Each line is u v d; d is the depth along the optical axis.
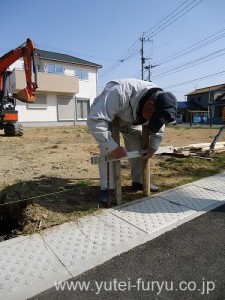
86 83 26.14
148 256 2.11
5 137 11.32
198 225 2.62
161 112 2.53
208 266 1.99
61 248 2.21
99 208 2.99
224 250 2.19
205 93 49.19
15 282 1.81
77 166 5.10
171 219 2.74
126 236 2.40
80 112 25.89
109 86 2.79
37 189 3.64
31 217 2.74
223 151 6.70
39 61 23.55
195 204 3.13
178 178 4.25
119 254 2.13
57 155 6.30
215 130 17.38
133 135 3.35
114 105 2.70
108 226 2.58
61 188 3.70
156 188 3.60
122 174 4.45
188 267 1.98
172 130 17.48
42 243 2.27
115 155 2.83
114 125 3.04
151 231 2.49
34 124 22.69
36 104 22.64
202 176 4.38
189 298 1.68
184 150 6.30
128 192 3.55
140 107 2.70
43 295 1.71
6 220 3.16
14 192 3.48
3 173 4.52
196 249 2.21
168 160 5.68
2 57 10.91
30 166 5.09
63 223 2.62
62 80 23.05
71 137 11.41
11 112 11.54
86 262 2.03
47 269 1.94
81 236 2.39
